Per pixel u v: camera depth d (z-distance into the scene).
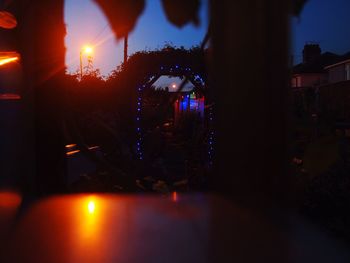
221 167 1.19
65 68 2.20
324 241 1.05
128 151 3.94
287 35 1.08
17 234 1.16
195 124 6.16
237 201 1.17
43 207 1.51
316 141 1.84
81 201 1.57
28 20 2.13
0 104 2.53
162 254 0.97
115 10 0.99
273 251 0.99
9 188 2.21
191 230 1.10
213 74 1.13
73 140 2.47
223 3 1.06
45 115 2.21
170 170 5.11
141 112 7.19
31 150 2.23
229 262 0.93
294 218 1.15
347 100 2.61
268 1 1.07
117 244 1.04
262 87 1.10
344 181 2.63
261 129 1.13
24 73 2.29
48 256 1.00
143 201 1.50
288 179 1.16
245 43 1.08
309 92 2.69
